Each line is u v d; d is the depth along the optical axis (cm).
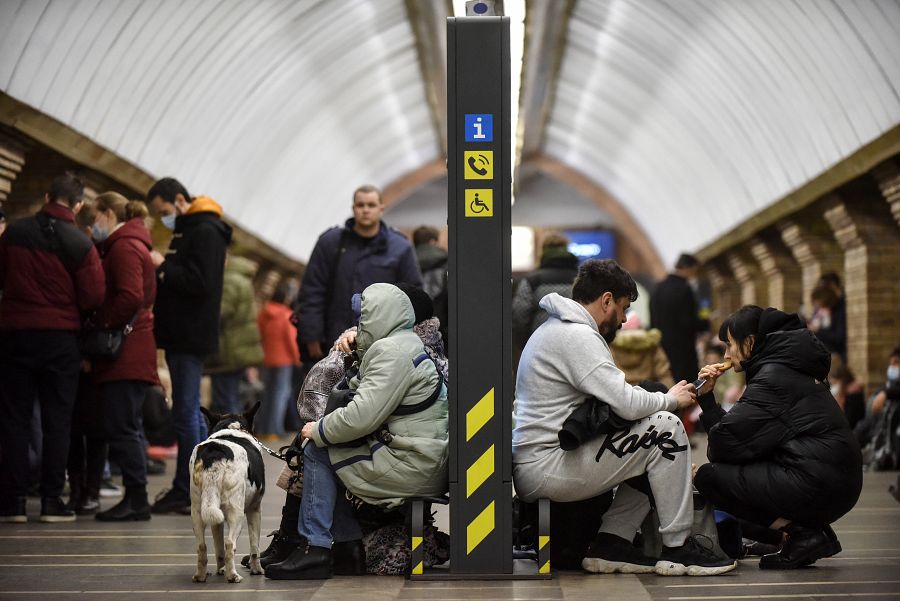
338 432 695
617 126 3428
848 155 1792
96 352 991
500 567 699
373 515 732
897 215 1797
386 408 696
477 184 698
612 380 700
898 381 1583
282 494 1250
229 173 2434
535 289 1305
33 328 965
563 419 717
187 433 1052
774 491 732
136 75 1652
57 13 1322
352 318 1059
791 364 748
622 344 1642
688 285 1844
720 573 717
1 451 981
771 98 2092
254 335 1623
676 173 3275
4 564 772
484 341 696
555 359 716
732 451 741
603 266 737
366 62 2656
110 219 1064
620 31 2438
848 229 1984
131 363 1009
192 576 720
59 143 1422
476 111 700
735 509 747
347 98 2870
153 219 1850
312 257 1070
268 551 768
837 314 1800
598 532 737
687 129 2808
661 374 1658
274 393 2264
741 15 1889
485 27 700
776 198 2378
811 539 744
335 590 665
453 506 697
